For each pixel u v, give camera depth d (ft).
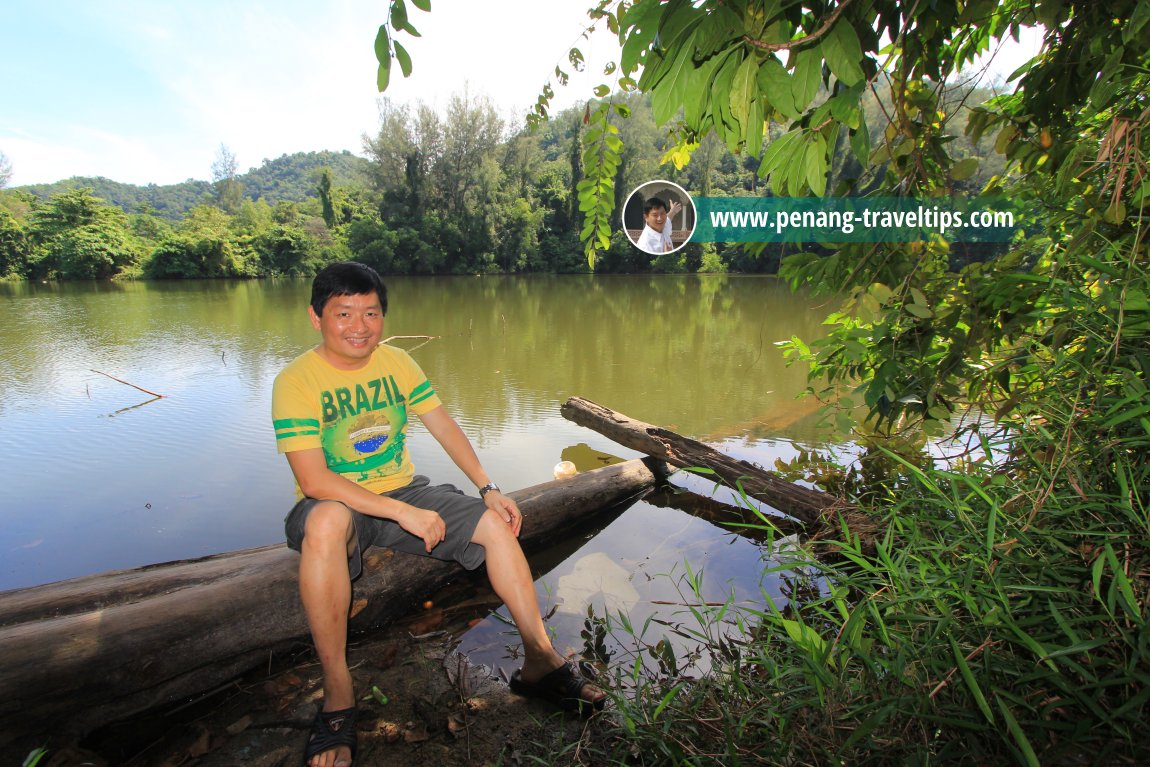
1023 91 7.87
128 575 6.57
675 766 4.48
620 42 5.77
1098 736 3.91
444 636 6.81
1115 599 4.34
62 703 5.08
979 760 3.99
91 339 27.84
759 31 3.73
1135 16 4.61
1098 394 5.62
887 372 7.42
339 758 4.90
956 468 7.53
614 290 64.49
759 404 16.60
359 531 6.04
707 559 8.41
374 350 6.41
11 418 15.12
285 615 6.26
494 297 55.01
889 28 5.32
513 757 5.01
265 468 11.73
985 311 7.16
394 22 3.80
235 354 23.90
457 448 6.69
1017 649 4.73
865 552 7.73
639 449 11.47
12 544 8.68
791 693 4.90
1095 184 6.86
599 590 7.64
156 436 13.69
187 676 5.70
